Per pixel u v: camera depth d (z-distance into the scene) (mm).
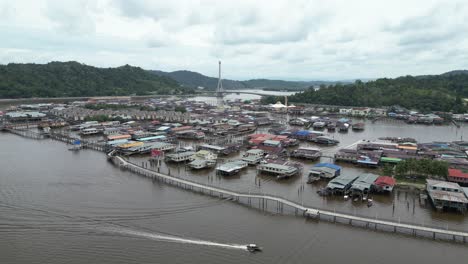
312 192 100125
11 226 74062
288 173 113375
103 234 71312
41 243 67125
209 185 100250
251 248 65688
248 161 130750
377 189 97250
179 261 61594
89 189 100500
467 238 69875
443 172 103938
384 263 62656
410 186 101375
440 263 62750
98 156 144375
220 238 70750
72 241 68125
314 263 62156
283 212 84875
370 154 139625
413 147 156000
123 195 95750
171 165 130500
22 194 94875
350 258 64062
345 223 78500
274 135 186250
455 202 83062
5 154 145625
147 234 71812
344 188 95625
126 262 60969
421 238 71500
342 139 196375
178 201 91500
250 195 89062
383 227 76125
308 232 74062
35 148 159875
